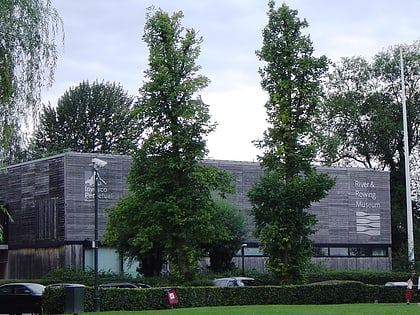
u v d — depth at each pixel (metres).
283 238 37.03
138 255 45.38
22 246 53.12
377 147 73.31
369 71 73.19
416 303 37.25
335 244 60.66
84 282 45.31
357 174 62.59
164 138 36.44
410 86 72.62
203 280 37.53
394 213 70.94
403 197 72.50
